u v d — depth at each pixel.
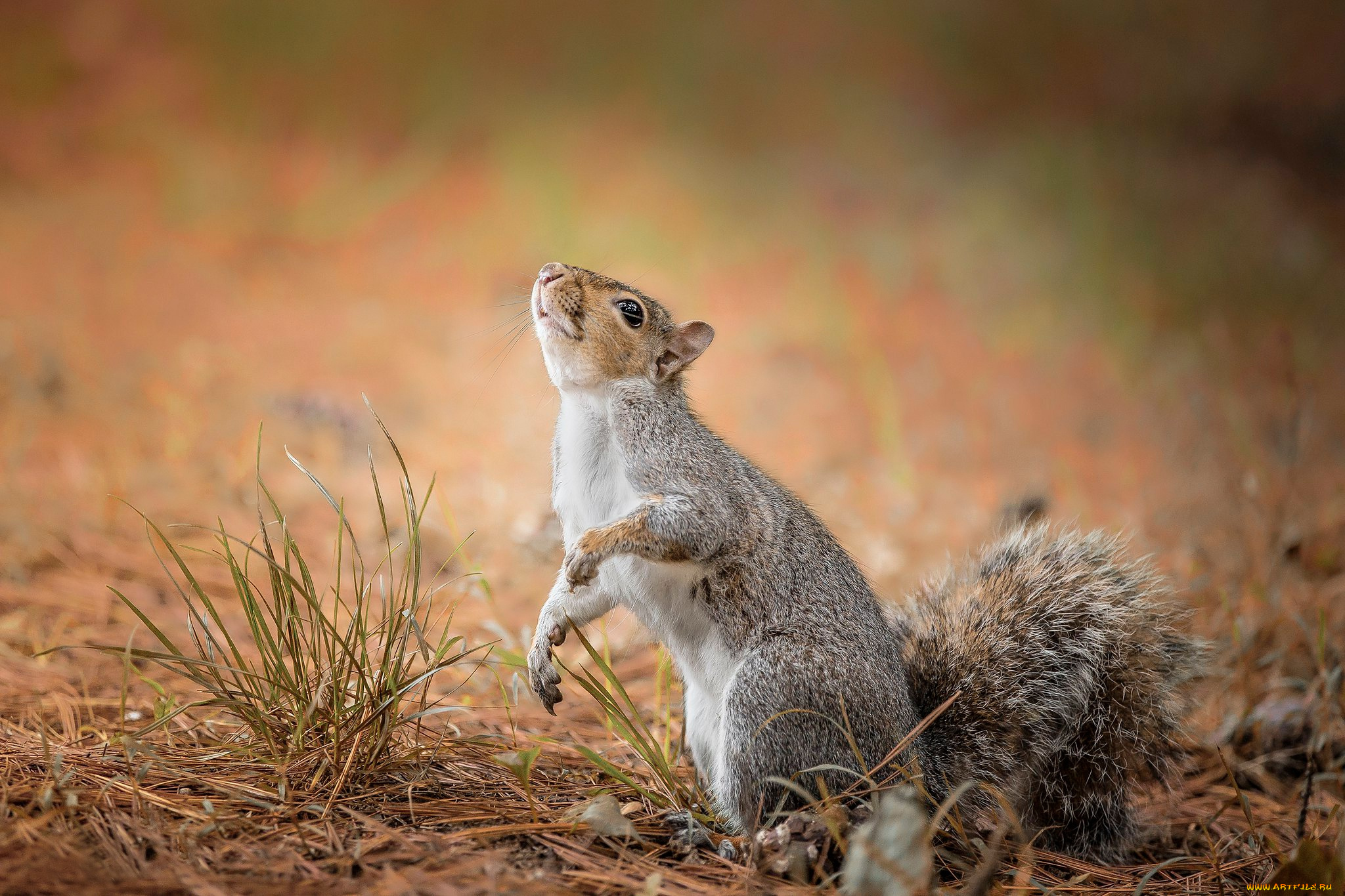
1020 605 6.73
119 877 4.66
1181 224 27.30
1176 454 14.69
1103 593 6.70
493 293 21.08
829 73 33.41
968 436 16.31
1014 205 27.55
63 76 26.84
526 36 31.53
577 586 6.00
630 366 6.82
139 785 5.48
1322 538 11.40
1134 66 35.06
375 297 20.67
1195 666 6.75
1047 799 6.50
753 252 24.80
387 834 5.25
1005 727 6.38
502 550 10.76
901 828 4.94
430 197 25.16
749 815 5.85
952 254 25.61
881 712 6.08
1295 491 12.80
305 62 28.50
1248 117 33.62
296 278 21.14
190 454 12.14
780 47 33.72
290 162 25.66
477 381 16.83
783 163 29.62
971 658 6.56
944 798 6.11
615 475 6.78
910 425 17.05
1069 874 6.04
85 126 25.66
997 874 5.79
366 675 6.18
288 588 6.31
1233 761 7.77
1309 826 6.90
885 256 25.12
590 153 27.92
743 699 5.95
